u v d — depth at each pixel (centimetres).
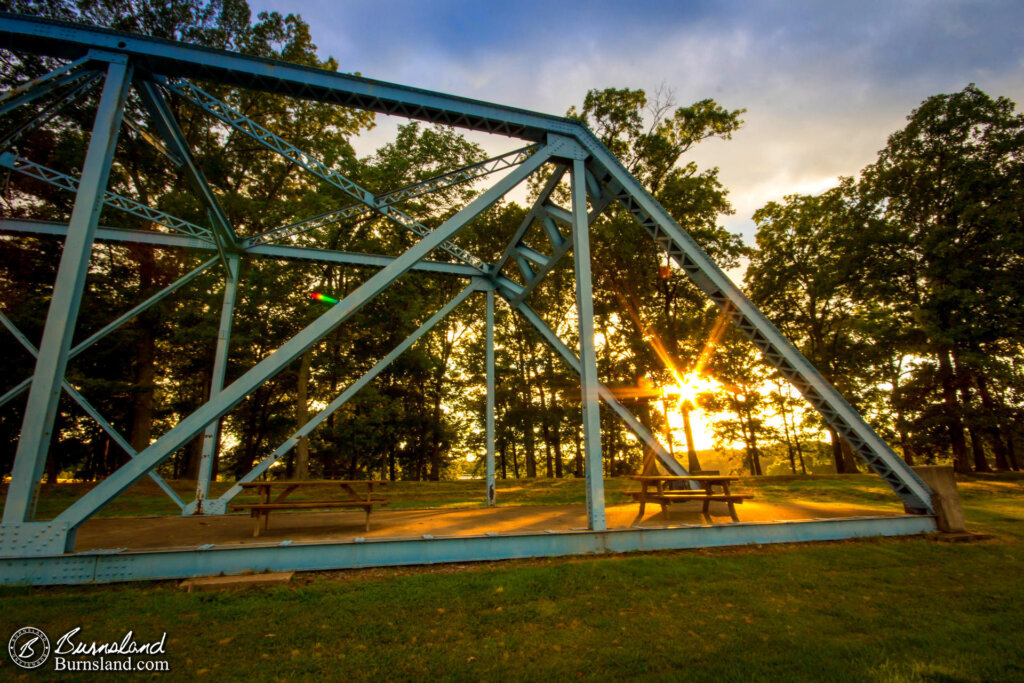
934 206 1975
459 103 623
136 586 400
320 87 576
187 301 1742
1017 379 1750
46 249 1509
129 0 1560
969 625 358
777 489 1280
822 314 2395
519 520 724
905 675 280
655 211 683
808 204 2308
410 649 308
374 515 833
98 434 1969
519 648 311
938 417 1853
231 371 2014
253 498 1273
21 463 406
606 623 350
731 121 1897
